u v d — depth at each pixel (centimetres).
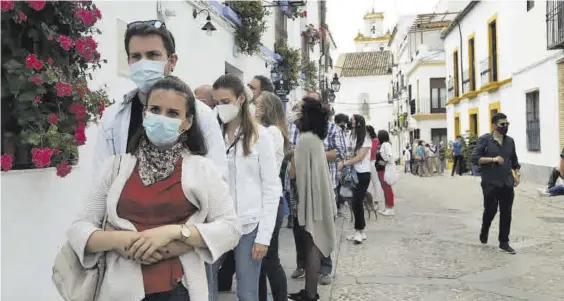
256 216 334
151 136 213
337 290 509
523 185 1576
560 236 787
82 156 381
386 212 1032
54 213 336
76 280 209
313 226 442
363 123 726
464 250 694
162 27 261
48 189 328
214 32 778
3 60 271
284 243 711
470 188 1639
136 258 204
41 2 272
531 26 1642
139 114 256
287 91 1253
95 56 320
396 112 4678
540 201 1214
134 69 247
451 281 541
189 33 670
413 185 1867
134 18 509
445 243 743
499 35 1975
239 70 934
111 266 210
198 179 221
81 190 377
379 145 1020
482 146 692
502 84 1950
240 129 345
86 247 207
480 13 2231
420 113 3400
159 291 211
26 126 277
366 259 643
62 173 292
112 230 214
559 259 638
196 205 221
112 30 462
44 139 279
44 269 321
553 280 543
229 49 866
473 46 2386
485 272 578
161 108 216
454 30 2714
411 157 2752
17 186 294
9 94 270
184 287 219
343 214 979
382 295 492
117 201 215
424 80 3397
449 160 2875
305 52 1814
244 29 888
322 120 456
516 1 1778
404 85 4081
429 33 3634
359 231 748
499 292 502
